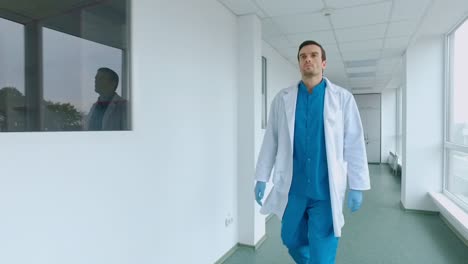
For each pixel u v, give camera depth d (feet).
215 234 9.41
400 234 12.45
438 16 11.75
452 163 14.47
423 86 15.35
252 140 10.71
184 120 7.83
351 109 6.71
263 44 14.33
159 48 6.87
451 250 10.76
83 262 5.10
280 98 7.17
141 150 6.36
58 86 4.66
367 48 15.99
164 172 7.09
